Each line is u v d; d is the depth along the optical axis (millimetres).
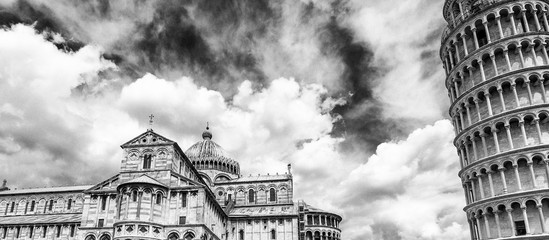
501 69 54469
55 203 103062
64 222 88688
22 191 106500
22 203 104250
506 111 51250
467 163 55625
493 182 50875
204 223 69312
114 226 66250
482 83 54438
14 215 101438
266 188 101938
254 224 88625
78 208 101062
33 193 104312
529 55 53688
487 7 57188
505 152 49781
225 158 111438
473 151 54562
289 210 93750
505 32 56031
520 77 51969
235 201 101062
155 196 68625
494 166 50906
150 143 75750
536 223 46500
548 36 53750
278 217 88438
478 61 56125
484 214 50656
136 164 74438
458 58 60188
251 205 98375
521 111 50438
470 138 55031
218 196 102000
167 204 70125
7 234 89750
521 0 55938
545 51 53469
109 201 72500
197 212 69125
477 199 53125
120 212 67000
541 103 50156
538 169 48281
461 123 57781
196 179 91625
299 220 97250
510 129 51312
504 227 48594
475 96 55188
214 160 109062
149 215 66750
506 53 53969
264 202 100500
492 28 57188
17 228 90250
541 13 56656
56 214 99438
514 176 49219
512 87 52188
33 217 96750
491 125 52312
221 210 83312
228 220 89062
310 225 113000
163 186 69938
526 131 50406
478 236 51969
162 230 67688
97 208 72188
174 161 75875
